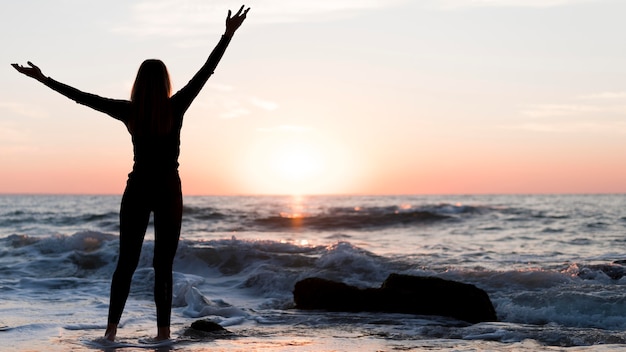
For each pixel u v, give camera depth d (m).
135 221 4.41
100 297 7.91
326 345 4.67
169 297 4.69
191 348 4.39
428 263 10.93
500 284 8.47
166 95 4.38
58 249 13.66
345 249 12.71
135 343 4.56
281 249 13.09
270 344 4.66
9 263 12.12
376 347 4.61
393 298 6.95
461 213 33.75
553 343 4.80
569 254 14.04
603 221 27.48
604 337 4.84
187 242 13.64
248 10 4.60
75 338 4.76
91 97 4.36
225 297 8.89
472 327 5.52
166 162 4.39
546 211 36.28
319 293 7.32
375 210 36.69
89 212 39.75
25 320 5.87
